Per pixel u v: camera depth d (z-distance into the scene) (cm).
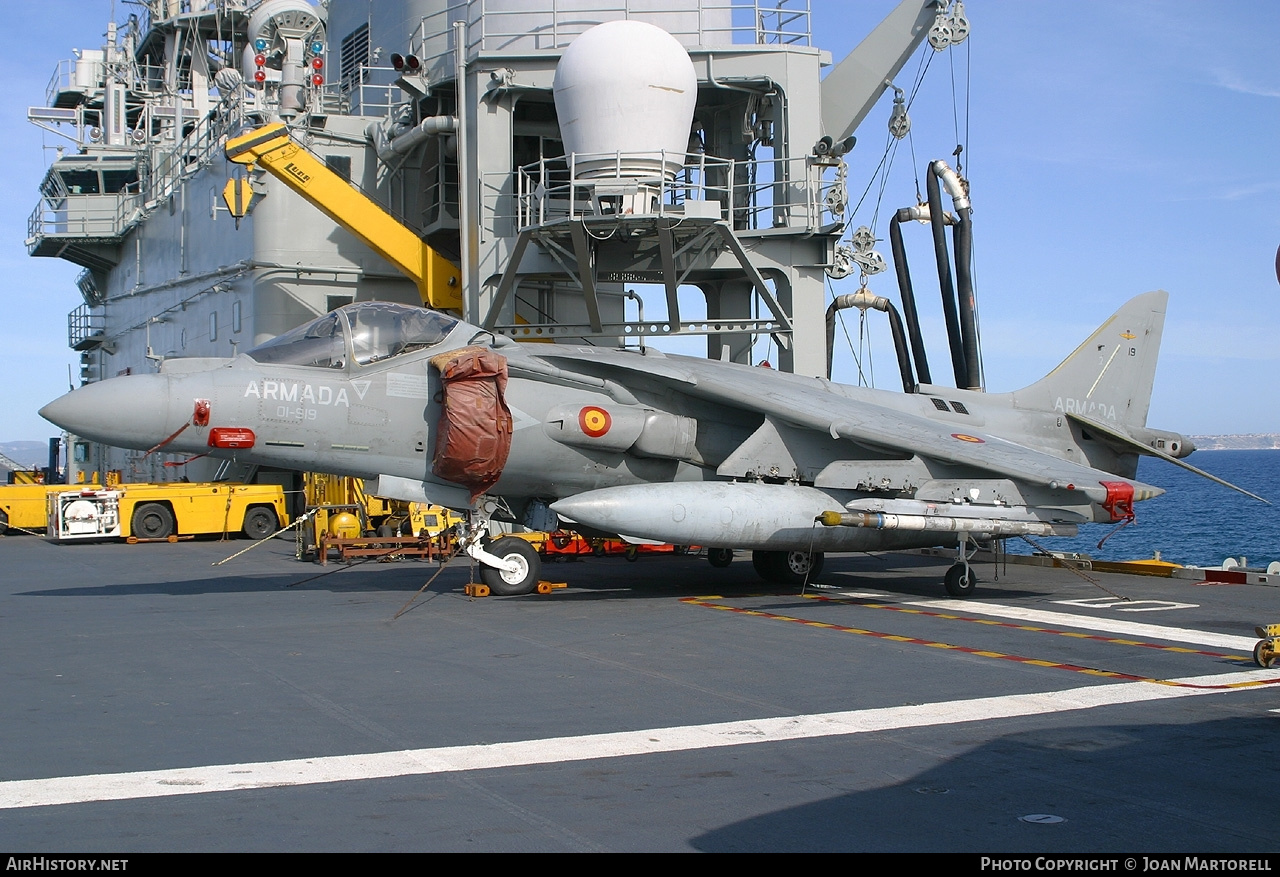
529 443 1368
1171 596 1429
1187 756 634
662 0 2353
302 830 500
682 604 1329
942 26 2350
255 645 1002
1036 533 1359
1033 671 888
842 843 489
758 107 2483
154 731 679
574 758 623
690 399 1477
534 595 1423
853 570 1838
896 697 787
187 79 4175
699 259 2297
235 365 1295
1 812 524
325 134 2759
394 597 1395
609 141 2006
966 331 2164
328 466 1328
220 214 2978
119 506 2523
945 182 2188
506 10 2358
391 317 1367
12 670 880
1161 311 1903
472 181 2336
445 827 506
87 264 4288
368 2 3050
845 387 1673
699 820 518
